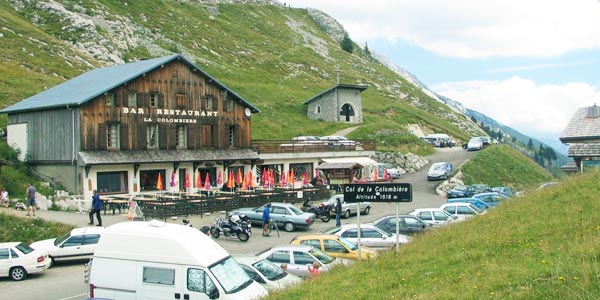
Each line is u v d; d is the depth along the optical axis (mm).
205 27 143125
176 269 17953
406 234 31719
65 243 29250
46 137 48688
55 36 96875
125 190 48344
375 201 23062
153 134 51438
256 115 89562
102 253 18797
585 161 44688
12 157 49750
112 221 38562
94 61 92188
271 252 23469
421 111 128875
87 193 45531
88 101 46344
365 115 104250
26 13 101438
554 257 14383
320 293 16109
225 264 18641
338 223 40281
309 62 141375
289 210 39094
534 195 26359
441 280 14930
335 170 60500
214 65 113375
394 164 75875
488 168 74375
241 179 57406
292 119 92500
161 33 124750
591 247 14031
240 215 37312
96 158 45969
